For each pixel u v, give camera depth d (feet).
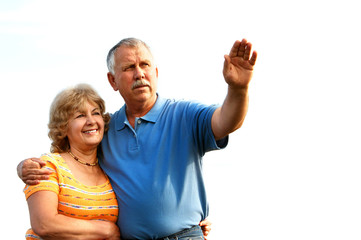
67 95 9.44
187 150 9.36
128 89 9.55
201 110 9.34
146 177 9.19
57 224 8.58
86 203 9.08
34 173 8.68
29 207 8.77
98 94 9.83
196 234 9.35
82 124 9.39
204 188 9.72
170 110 9.80
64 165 9.25
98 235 9.00
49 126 9.69
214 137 9.02
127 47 9.61
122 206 9.34
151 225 9.11
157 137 9.50
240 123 8.52
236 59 8.02
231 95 8.16
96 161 9.89
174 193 9.19
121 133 9.90
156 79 10.00
